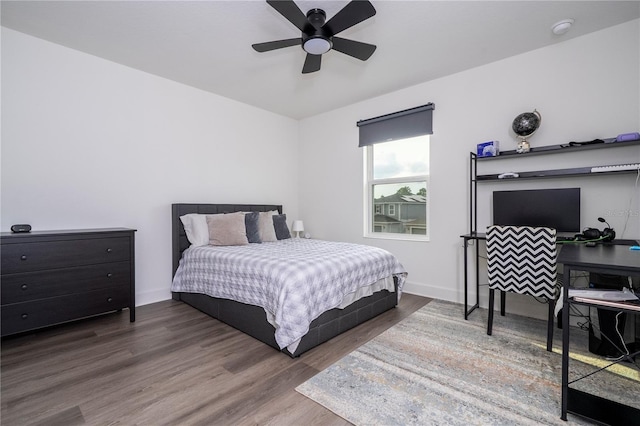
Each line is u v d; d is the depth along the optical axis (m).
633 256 1.50
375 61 2.89
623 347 1.94
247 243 3.29
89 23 2.30
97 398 1.56
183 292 3.17
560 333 2.39
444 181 3.28
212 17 2.22
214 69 3.08
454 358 1.99
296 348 1.98
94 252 2.46
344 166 4.21
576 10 2.14
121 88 2.99
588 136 2.47
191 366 1.89
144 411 1.46
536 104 2.71
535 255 2.13
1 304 2.06
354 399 1.57
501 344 2.20
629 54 2.31
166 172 3.33
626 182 2.35
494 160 2.96
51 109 2.60
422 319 2.71
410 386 1.68
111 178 2.94
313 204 4.61
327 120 4.41
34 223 2.52
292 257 2.41
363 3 1.71
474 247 3.09
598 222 2.45
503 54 2.78
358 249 2.88
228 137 3.90
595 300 1.35
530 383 1.70
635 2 2.05
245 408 1.49
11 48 2.41
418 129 3.43
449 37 2.48
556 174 2.44
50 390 1.62
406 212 3.74
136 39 2.53
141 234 3.13
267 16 2.21
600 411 1.41
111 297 2.54
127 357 2.00
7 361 1.93
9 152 2.41
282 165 4.59
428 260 3.43
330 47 2.10
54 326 2.51
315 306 2.09
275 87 3.53
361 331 2.45
